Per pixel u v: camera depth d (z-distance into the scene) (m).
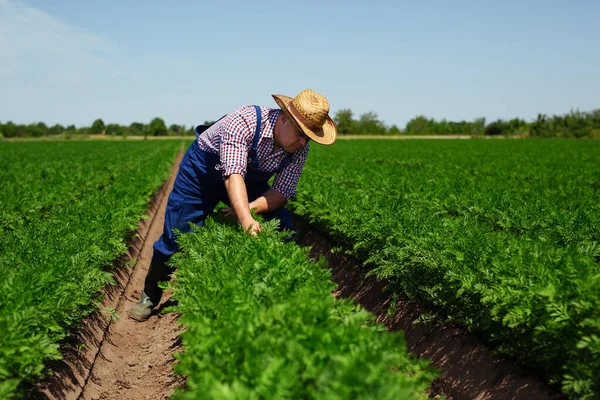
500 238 6.21
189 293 4.95
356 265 8.74
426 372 3.65
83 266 6.32
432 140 73.62
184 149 55.25
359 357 3.17
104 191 12.92
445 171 20.58
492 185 13.87
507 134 101.69
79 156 35.88
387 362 3.26
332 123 6.36
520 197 11.41
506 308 4.82
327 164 22.70
